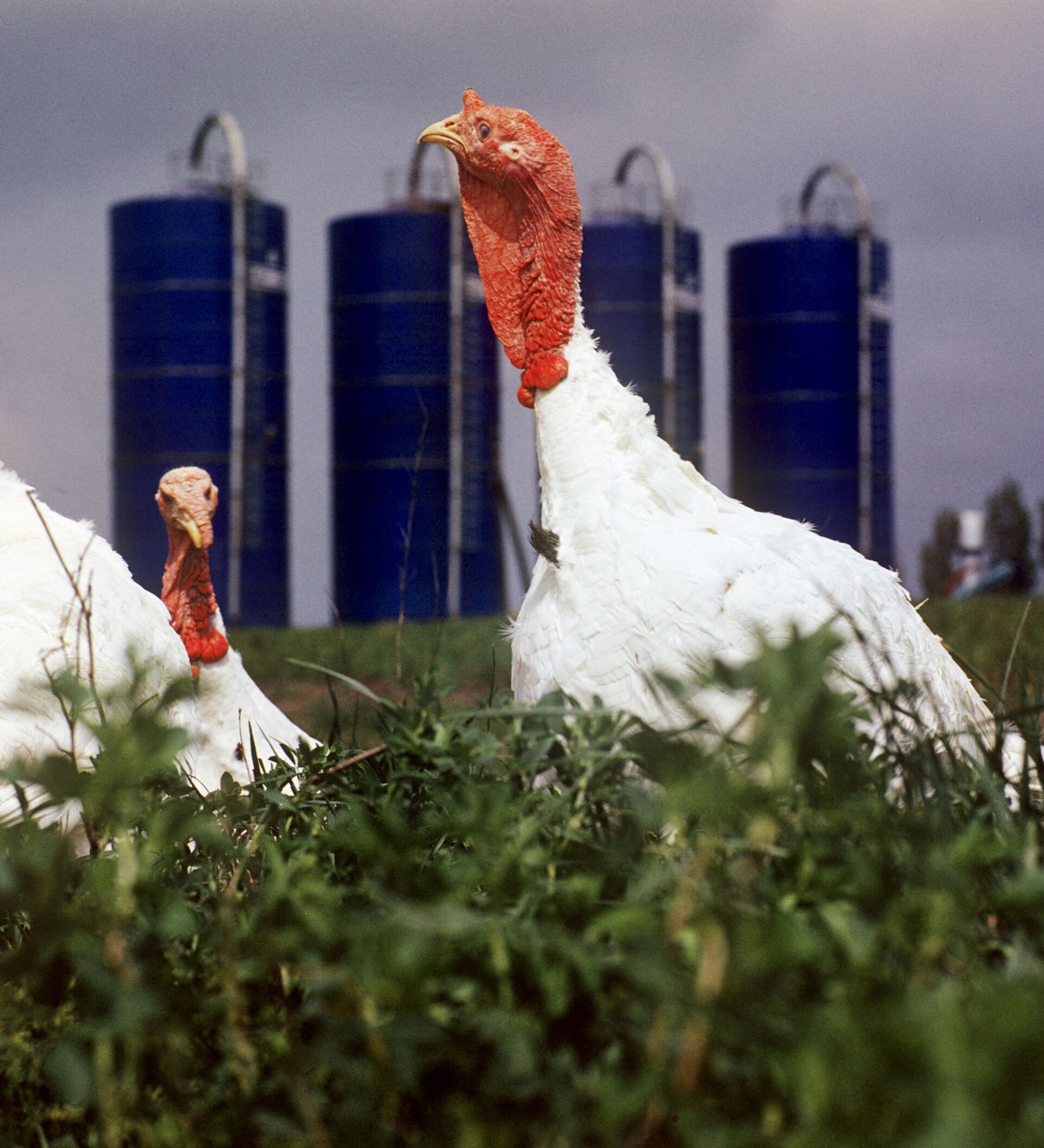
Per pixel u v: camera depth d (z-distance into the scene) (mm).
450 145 3701
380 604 48312
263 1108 1526
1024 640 11383
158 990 1579
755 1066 1344
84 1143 1764
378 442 47844
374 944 1509
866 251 59031
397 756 2436
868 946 1433
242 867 2107
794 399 58750
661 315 54406
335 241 48656
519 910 1670
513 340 3686
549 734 2072
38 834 1905
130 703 1631
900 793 2088
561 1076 1420
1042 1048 1072
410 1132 1510
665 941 1422
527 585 3889
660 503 3301
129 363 52938
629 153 55062
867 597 3293
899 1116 1127
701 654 2990
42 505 3965
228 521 52312
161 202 51938
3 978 1555
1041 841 2051
